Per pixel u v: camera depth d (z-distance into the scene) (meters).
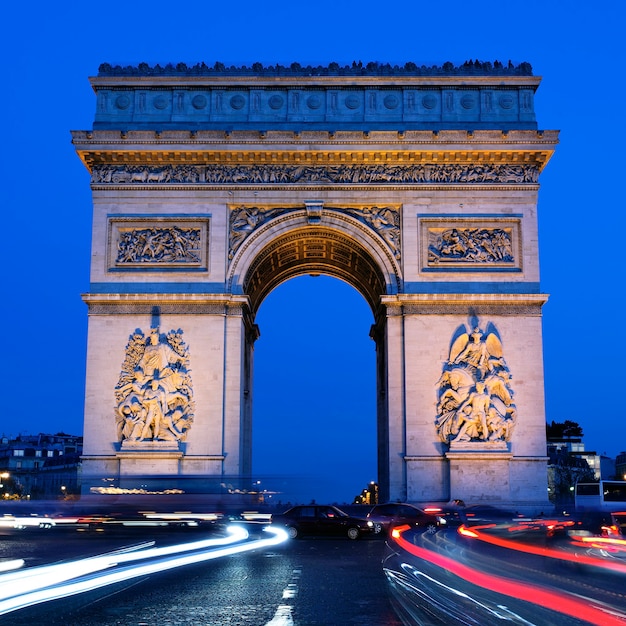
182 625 29.23
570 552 58.38
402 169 97.25
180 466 91.81
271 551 63.84
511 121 97.44
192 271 95.50
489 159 96.94
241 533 81.38
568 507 117.56
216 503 83.06
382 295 94.62
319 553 61.53
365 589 39.19
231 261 95.94
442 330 94.12
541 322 94.44
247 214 97.00
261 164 97.31
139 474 91.19
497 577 42.75
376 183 96.69
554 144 95.31
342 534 78.88
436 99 98.12
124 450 91.25
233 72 98.69
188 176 97.12
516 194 96.62
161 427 92.38
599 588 38.28
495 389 93.12
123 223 96.31
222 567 50.25
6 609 29.11
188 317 94.56
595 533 73.31
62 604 34.06
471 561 52.41
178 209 96.56
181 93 98.25
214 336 94.12
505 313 94.50
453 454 91.06
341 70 98.69
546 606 31.88
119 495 83.19
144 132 95.38
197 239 96.19
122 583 41.56
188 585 40.88
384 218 96.56
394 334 94.50
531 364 93.62
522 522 83.81
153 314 94.69
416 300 94.12
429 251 95.88
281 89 98.31
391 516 83.56
